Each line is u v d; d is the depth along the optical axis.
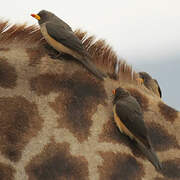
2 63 9.84
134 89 11.14
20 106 9.45
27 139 9.16
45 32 10.25
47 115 9.57
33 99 9.66
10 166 8.77
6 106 9.37
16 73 9.82
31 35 10.72
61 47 10.17
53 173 8.98
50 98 9.80
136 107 9.95
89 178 9.14
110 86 10.82
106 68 11.12
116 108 9.95
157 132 10.57
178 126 10.83
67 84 10.17
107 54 11.30
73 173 9.10
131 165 9.74
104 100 10.47
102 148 9.66
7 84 9.63
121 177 9.46
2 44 10.38
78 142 9.51
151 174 9.86
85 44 11.20
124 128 9.89
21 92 9.64
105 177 9.28
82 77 10.45
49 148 9.20
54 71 10.22
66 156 9.23
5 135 9.03
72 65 10.54
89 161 9.34
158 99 11.48
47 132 9.38
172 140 10.59
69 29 10.62
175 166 10.17
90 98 10.27
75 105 9.97
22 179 8.74
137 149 10.17
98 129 9.91
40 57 10.34
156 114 10.86
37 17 10.62
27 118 9.37
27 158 8.97
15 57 10.10
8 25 10.58
